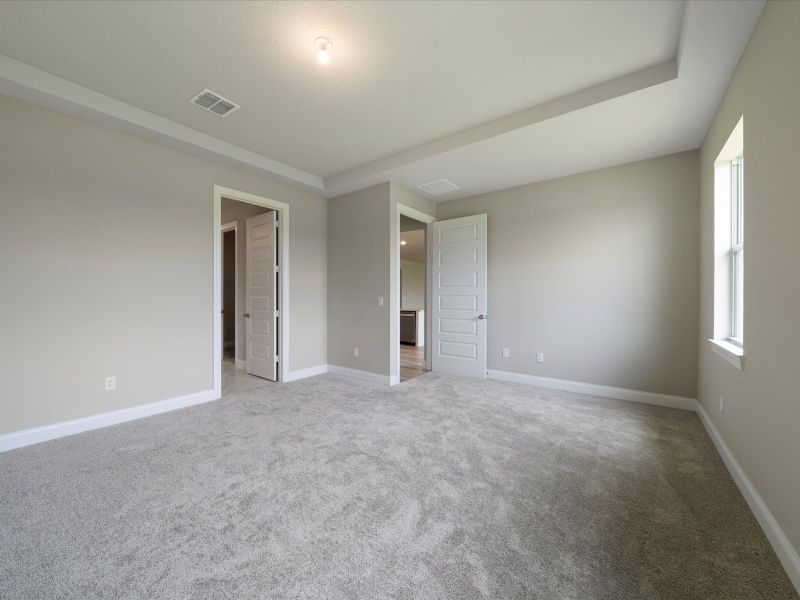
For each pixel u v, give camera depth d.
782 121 1.49
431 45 2.09
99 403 2.84
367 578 1.34
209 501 1.83
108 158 2.88
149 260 3.13
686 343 3.33
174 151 3.29
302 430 2.79
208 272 3.56
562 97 2.63
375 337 4.38
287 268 4.41
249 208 5.03
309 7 1.82
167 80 2.45
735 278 2.60
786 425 1.45
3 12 1.83
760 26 1.70
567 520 1.70
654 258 3.47
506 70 2.32
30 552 1.45
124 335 2.98
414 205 4.67
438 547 1.51
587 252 3.84
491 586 1.31
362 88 2.53
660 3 1.77
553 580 1.34
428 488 1.97
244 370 5.00
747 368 1.89
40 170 2.55
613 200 3.68
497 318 4.53
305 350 4.64
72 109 2.58
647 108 2.54
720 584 1.32
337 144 3.46
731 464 2.12
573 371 3.95
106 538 1.54
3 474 2.08
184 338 3.37
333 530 1.61
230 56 2.20
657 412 3.24
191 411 3.24
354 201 4.60
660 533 1.61
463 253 4.74
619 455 2.38
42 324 2.56
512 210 4.40
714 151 2.68
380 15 1.87
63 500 1.82
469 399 3.65
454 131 3.18
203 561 1.42
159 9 1.83
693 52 1.96
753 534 1.60
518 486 1.99
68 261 2.68
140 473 2.11
